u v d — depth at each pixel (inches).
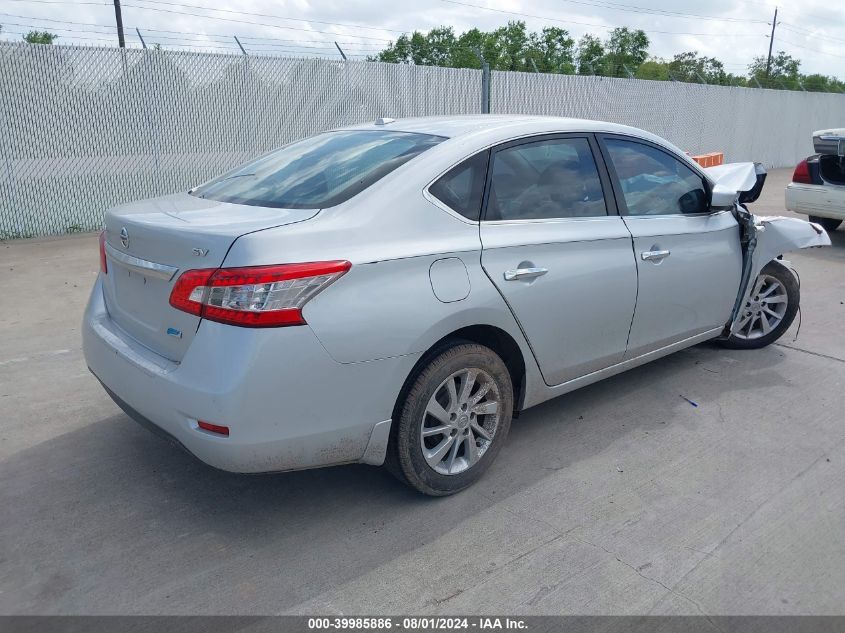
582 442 150.6
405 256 111.4
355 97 463.5
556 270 133.4
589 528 119.9
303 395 103.7
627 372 190.4
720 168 190.5
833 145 336.2
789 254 345.1
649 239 153.3
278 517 122.3
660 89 662.5
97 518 121.2
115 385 119.8
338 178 123.7
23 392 172.2
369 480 134.6
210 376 100.9
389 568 109.2
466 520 121.8
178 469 137.3
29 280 278.5
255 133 428.5
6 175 353.4
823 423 160.7
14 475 134.2
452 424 124.6
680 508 126.1
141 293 116.0
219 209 121.3
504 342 131.4
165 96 392.8
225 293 100.2
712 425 159.0
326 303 103.7
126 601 101.4
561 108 584.4
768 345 211.8
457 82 508.7
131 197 393.7
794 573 109.0
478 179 127.0
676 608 101.2
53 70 356.8
